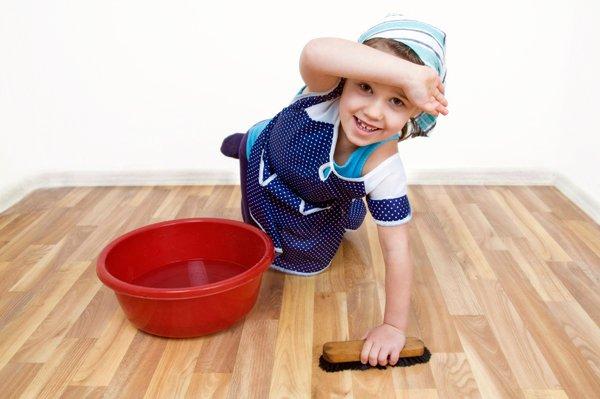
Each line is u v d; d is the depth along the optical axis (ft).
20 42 5.17
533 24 5.09
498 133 5.43
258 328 3.31
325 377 2.92
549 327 3.31
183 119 5.44
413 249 4.21
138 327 3.24
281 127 3.60
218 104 5.41
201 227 3.91
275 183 3.70
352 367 2.98
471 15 5.12
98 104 5.40
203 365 3.00
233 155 4.28
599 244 4.31
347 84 2.99
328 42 2.89
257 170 3.80
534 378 2.90
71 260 4.08
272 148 3.72
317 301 3.59
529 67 5.21
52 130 5.43
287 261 3.86
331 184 3.38
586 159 5.04
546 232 4.50
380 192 3.22
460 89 5.31
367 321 3.38
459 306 3.51
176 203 5.08
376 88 2.81
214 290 3.02
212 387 2.85
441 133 5.43
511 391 2.81
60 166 5.54
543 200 5.13
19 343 3.17
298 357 3.07
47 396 2.79
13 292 3.67
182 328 3.14
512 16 5.09
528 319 3.38
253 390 2.83
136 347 3.14
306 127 3.35
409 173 5.49
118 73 5.32
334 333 3.27
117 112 5.42
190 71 5.32
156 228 3.80
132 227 4.62
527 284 3.76
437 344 3.17
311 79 3.13
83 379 2.90
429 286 3.73
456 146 5.48
